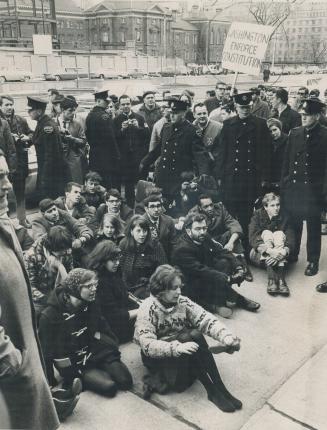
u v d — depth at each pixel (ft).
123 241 10.66
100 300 9.29
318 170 12.13
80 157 16.52
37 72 77.56
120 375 8.07
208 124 15.35
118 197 12.14
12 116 16.22
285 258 12.01
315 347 9.20
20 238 10.88
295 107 21.18
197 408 7.64
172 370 7.89
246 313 10.73
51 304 7.73
